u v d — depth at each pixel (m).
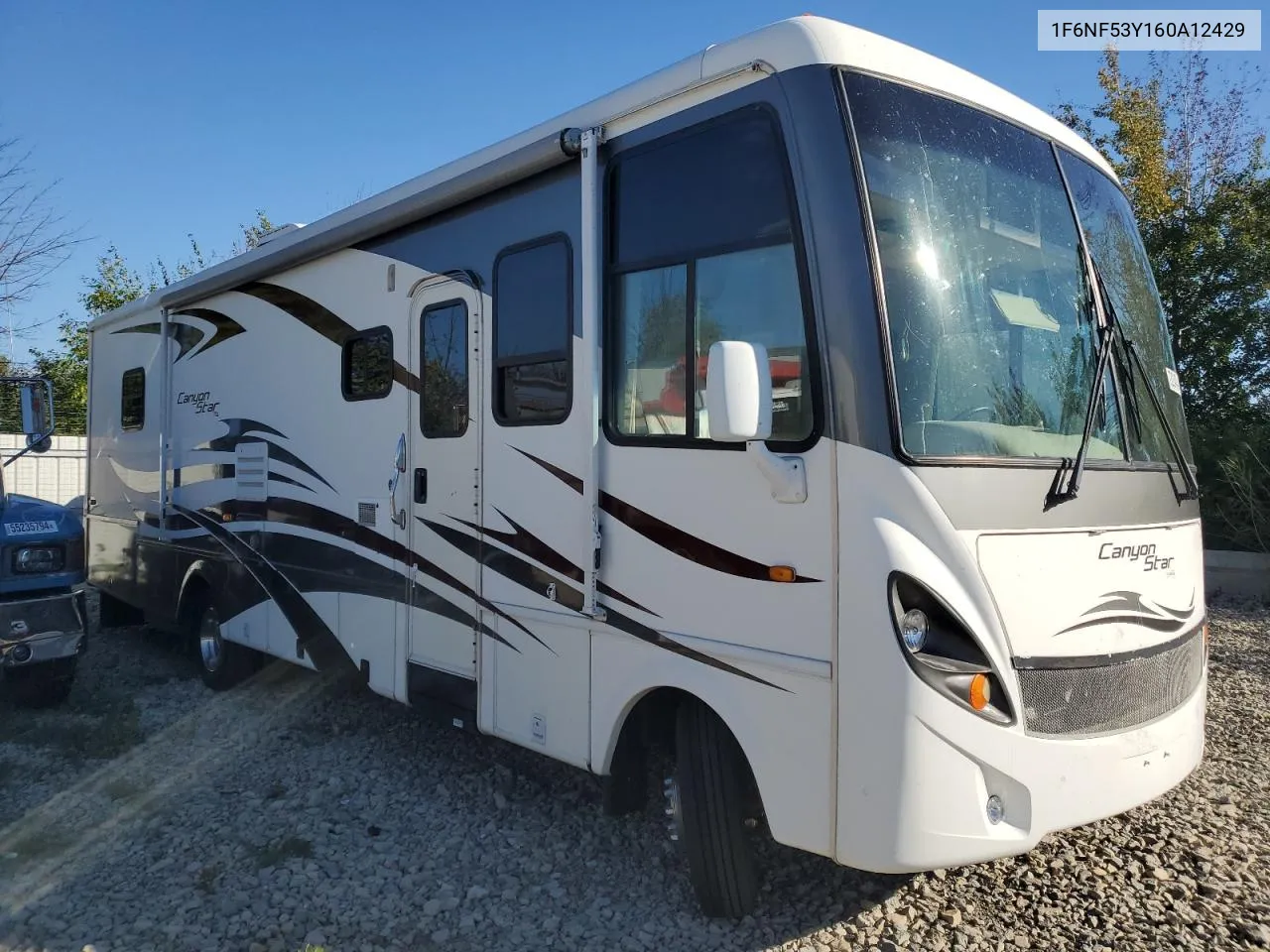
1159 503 3.72
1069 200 3.85
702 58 3.57
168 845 4.45
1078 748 3.14
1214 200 12.80
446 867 4.18
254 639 6.46
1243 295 12.02
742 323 3.41
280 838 4.49
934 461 3.01
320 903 3.87
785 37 3.35
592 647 3.93
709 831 3.57
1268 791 4.82
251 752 5.69
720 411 3.01
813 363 3.15
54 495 17.61
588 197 3.91
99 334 9.09
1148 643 3.49
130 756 5.67
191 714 6.48
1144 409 3.89
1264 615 8.93
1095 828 4.38
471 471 4.63
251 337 6.59
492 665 4.48
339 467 5.64
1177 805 4.64
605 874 4.07
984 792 2.98
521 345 4.35
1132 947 3.45
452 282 4.80
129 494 8.34
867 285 3.07
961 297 3.31
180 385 7.52
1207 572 10.12
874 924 3.60
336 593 5.65
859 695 2.98
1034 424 3.40
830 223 3.14
